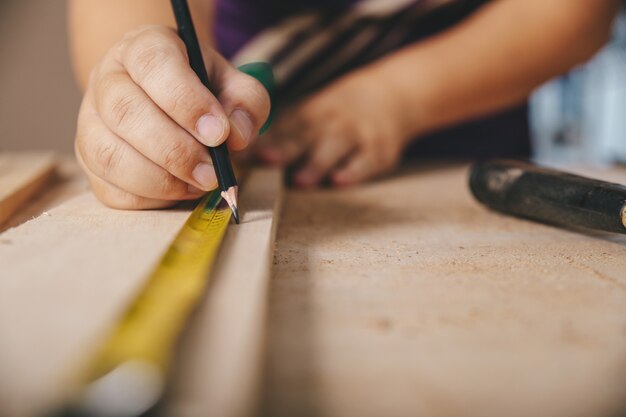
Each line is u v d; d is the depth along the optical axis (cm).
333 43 65
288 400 20
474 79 59
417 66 59
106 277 24
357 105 56
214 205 36
